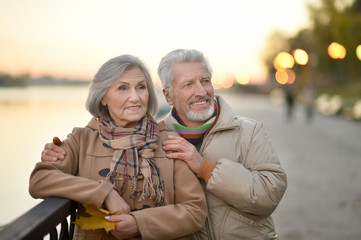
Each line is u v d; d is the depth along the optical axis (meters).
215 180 1.84
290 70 44.00
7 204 4.39
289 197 5.11
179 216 1.69
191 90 2.03
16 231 1.19
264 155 1.99
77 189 1.61
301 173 6.55
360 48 11.52
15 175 5.63
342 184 5.74
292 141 10.57
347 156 8.06
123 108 1.80
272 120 17.77
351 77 19.27
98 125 1.90
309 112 16.92
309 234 3.80
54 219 1.42
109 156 1.83
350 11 17.52
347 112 17.58
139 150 1.78
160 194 1.74
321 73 26.36
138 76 1.81
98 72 1.81
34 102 18.52
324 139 10.84
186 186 1.84
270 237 2.02
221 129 2.04
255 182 1.84
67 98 25.88
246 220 1.94
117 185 1.73
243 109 26.55
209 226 1.93
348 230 3.87
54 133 9.56
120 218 1.59
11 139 8.55
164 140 1.96
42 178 1.66
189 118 2.05
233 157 2.01
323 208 4.61
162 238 1.65
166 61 2.10
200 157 1.92
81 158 1.82
